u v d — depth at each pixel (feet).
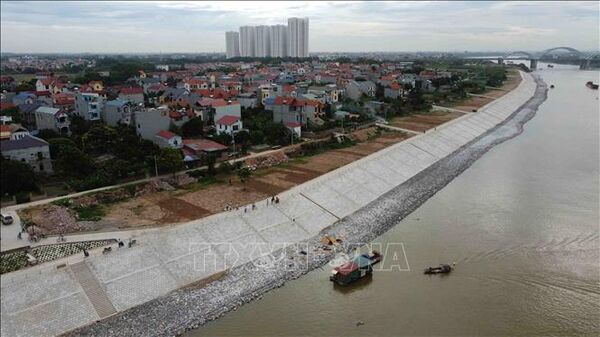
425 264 166.81
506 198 235.61
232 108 346.54
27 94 370.12
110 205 202.59
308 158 292.61
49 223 175.94
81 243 163.22
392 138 352.69
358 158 291.38
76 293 140.97
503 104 551.59
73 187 209.67
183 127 309.01
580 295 144.46
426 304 141.79
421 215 215.92
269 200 211.61
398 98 508.94
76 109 334.44
